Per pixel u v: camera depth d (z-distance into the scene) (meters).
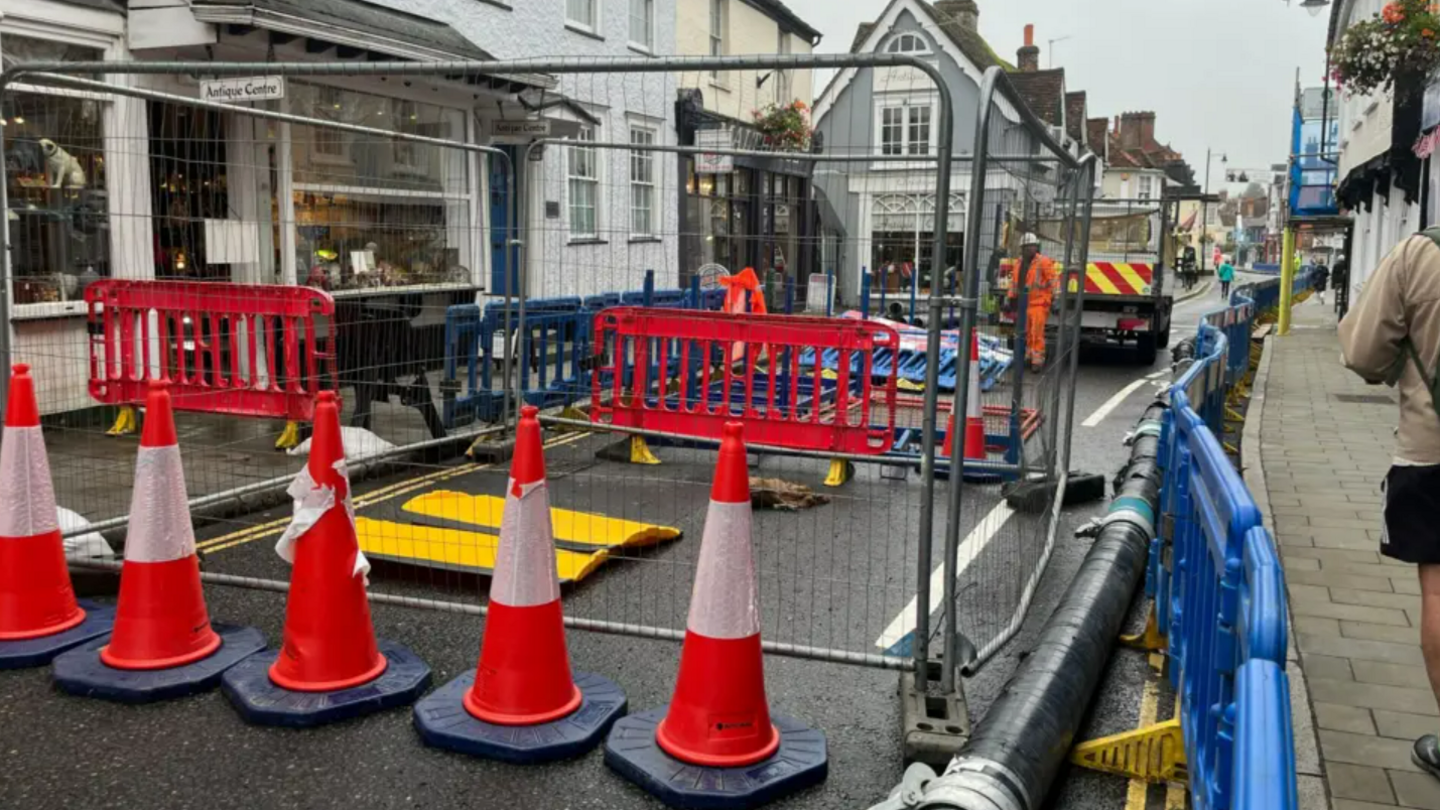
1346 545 5.90
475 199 9.87
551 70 4.03
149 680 3.72
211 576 4.62
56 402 7.39
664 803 3.10
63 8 7.94
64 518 4.90
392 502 6.46
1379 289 3.12
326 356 6.40
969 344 3.46
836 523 6.45
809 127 21.86
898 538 6.11
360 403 7.42
